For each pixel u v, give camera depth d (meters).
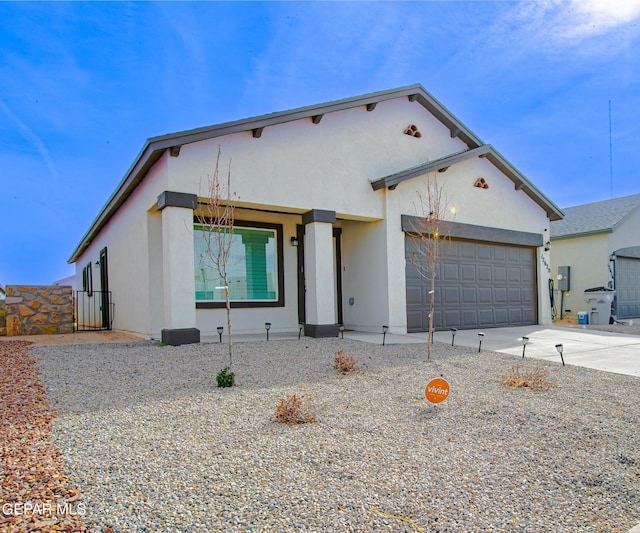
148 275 8.88
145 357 6.66
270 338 9.20
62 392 4.77
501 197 12.91
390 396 4.81
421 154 11.36
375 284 10.69
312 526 2.30
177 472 2.88
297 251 11.14
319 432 3.68
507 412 4.29
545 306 14.00
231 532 2.23
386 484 2.79
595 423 4.01
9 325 9.91
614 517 2.48
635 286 17.78
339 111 9.90
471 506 2.56
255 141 8.69
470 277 12.11
